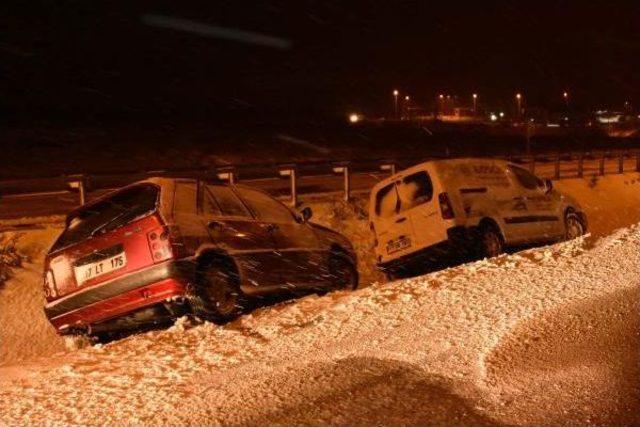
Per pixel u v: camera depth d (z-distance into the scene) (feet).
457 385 16.46
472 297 23.09
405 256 38.60
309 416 15.30
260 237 29.99
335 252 34.91
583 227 45.62
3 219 47.09
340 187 71.61
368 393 16.40
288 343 21.18
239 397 16.75
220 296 27.30
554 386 15.92
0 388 19.79
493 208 38.58
